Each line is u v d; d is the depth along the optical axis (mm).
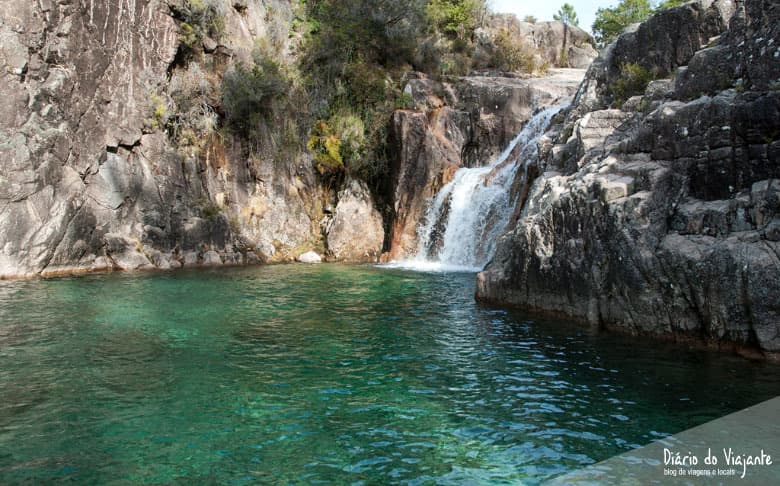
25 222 16516
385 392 7074
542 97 24672
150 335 9719
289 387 7238
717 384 7133
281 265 20844
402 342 9398
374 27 27422
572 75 30031
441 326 10500
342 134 24594
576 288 10547
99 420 6102
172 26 21469
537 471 5098
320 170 24984
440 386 7297
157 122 20688
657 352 8562
